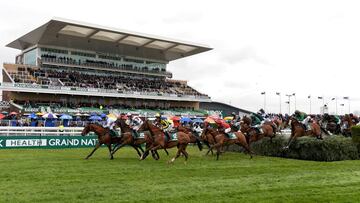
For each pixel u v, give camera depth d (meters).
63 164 13.03
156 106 50.66
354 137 16.36
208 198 7.75
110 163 13.48
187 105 53.75
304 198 7.80
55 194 8.00
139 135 15.22
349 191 8.55
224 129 15.58
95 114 38.56
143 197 7.78
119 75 51.31
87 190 8.45
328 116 21.30
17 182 9.41
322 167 12.85
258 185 9.23
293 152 16.11
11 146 19.52
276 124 18.52
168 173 11.12
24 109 36.62
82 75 46.84
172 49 53.31
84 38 46.34
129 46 50.38
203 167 12.61
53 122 31.25
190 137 15.44
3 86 37.81
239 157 16.36
